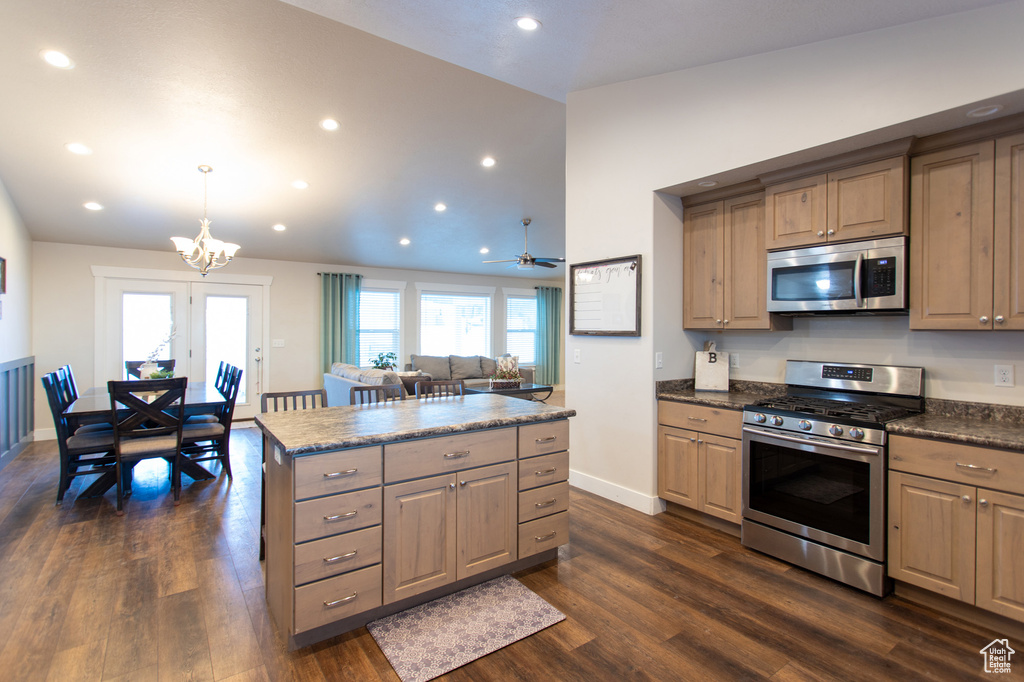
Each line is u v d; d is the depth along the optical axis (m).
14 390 4.84
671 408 3.20
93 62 3.00
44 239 5.62
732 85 2.77
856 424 2.32
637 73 3.09
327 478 1.89
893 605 2.20
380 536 2.03
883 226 2.40
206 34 2.82
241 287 6.92
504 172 4.87
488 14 2.29
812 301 2.67
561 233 6.84
